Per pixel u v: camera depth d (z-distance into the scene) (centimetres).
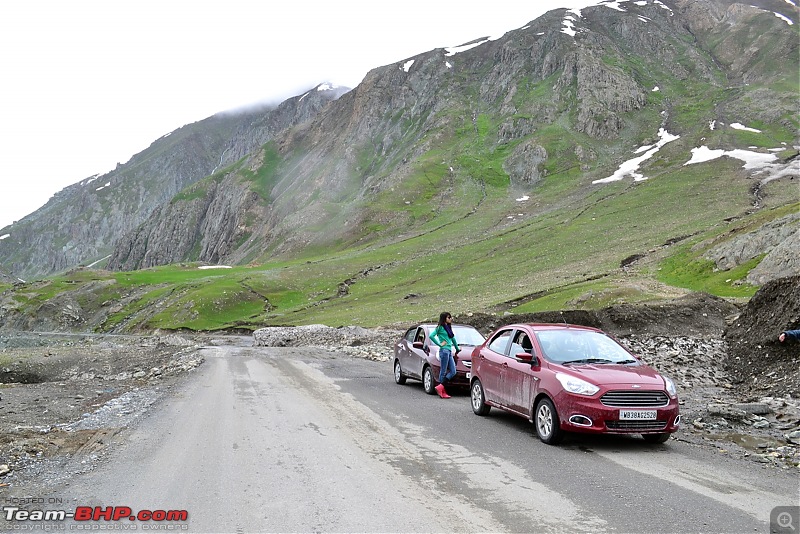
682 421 1050
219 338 6081
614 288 4509
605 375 877
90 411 1195
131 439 920
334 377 1809
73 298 10944
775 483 680
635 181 12075
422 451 837
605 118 16000
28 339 7144
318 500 616
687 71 18750
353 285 8894
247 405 1257
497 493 638
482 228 11394
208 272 12988
